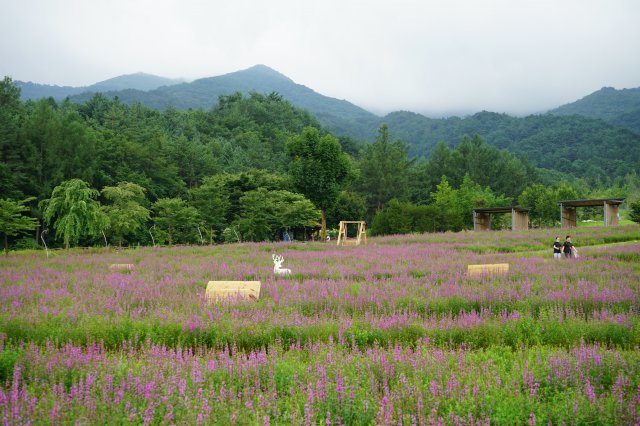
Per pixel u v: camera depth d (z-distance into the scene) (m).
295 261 23.42
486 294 12.13
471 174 115.88
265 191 51.53
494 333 9.02
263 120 171.75
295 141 57.59
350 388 5.95
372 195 103.06
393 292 12.82
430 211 65.12
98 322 9.22
